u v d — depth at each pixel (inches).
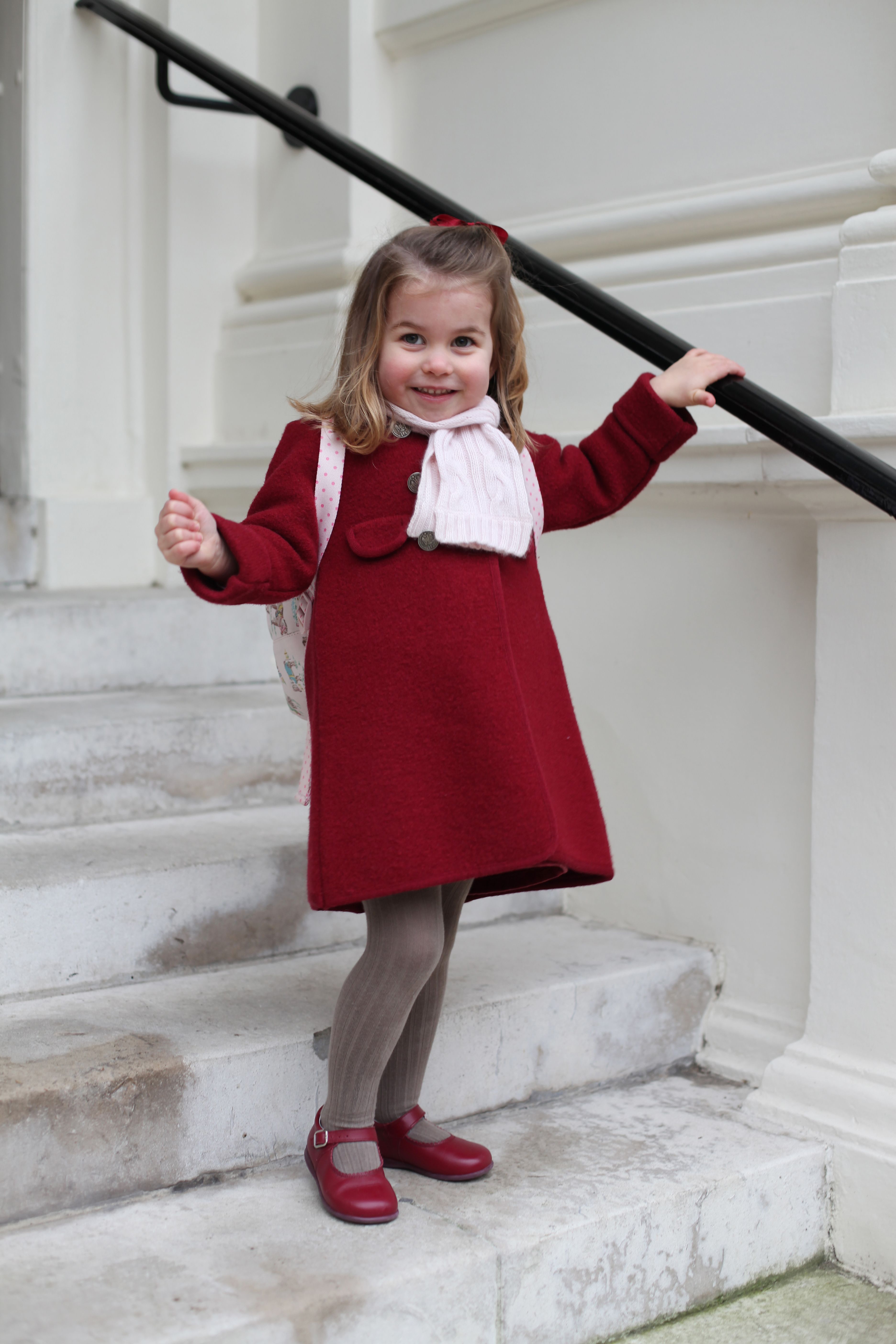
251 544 63.1
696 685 96.4
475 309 67.4
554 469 74.0
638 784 101.2
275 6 133.0
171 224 131.6
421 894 69.3
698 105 101.8
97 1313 58.5
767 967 92.9
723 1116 86.4
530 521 70.2
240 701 108.7
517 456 71.0
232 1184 72.6
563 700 72.9
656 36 104.3
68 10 127.6
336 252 125.9
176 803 100.7
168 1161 70.5
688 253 99.7
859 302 81.5
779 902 92.0
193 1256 64.2
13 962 79.1
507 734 66.0
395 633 66.6
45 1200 66.7
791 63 95.9
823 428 73.0
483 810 65.4
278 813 101.7
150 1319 58.2
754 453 84.0
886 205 90.5
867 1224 80.8
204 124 133.0
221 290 135.9
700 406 80.2
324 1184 69.3
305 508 67.4
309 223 131.3
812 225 95.2
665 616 98.0
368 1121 70.8
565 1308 69.7
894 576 80.4
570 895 107.4
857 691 82.5
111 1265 62.9
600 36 108.3
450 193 122.1
